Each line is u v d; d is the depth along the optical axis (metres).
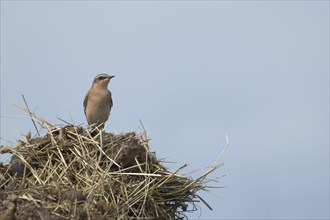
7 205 13.02
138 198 14.19
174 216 14.95
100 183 13.99
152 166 15.18
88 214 13.09
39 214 12.96
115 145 15.16
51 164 14.84
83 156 14.84
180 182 14.98
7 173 14.77
